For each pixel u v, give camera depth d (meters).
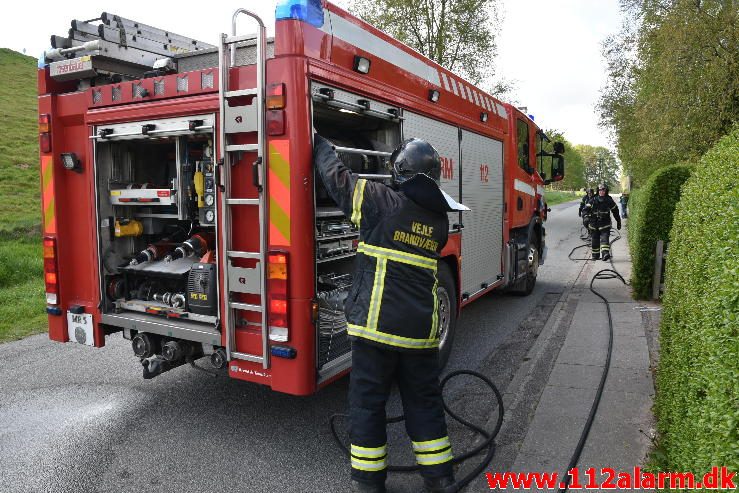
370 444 3.00
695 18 13.02
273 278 3.40
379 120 4.37
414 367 3.08
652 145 14.57
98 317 4.37
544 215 9.62
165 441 3.92
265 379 3.55
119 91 4.05
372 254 2.99
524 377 5.06
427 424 3.10
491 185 6.84
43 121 4.42
